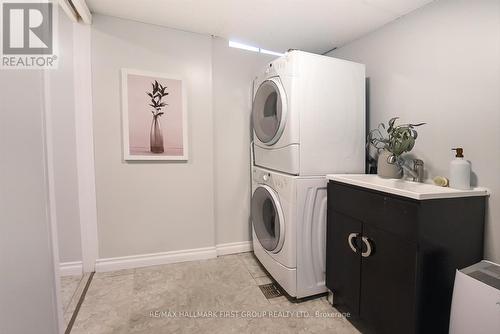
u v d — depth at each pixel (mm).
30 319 904
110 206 1972
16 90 844
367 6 1627
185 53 2098
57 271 1039
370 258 1287
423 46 1579
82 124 1871
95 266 1967
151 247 2105
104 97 1901
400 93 1741
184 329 1388
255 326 1419
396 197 1144
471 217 1209
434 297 1103
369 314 1298
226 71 2291
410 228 1073
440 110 1486
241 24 1949
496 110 1236
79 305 1573
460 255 1181
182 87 2088
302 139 1594
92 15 1835
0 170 787
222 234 2389
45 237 965
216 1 1641
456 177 1263
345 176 1595
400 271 1122
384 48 1867
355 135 1766
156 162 2074
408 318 1086
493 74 1242
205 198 2254
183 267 2096
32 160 903
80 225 1923
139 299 1647
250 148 2408
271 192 1794
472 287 981
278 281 1739
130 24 1927
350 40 2176
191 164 2188
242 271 2047
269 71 1812
